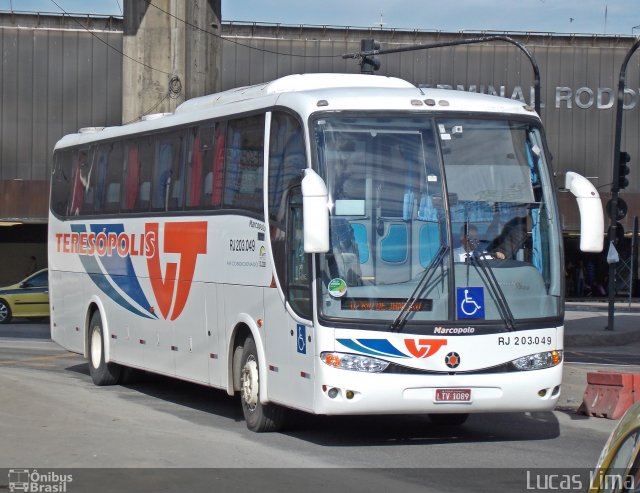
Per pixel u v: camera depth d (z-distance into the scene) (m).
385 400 9.98
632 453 4.66
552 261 10.70
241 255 11.88
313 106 10.49
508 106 10.98
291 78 11.97
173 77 28.88
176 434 11.57
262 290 11.33
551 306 10.57
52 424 12.10
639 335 26.61
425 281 10.15
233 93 13.06
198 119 13.26
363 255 10.12
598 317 33.31
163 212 14.09
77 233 17.17
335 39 41.38
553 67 41.72
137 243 14.86
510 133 10.84
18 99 40.09
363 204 10.23
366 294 10.04
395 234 10.20
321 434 11.62
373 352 9.98
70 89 40.34
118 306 15.55
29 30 40.09
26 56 40.12
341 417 12.96
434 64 41.44
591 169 42.00
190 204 13.34
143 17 29.14
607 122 41.97
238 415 13.18
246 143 11.96
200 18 28.91
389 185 10.32
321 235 9.67
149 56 29.11
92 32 40.34
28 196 39.78
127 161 15.42
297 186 10.59
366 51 25.19
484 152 10.67
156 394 15.34
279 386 10.95
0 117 40.03
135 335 14.98
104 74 40.44
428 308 10.12
